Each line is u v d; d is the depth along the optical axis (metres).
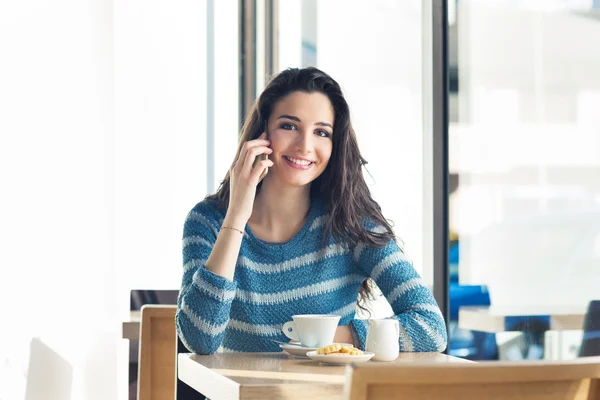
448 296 2.74
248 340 1.81
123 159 4.40
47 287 4.03
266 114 1.91
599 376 0.97
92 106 4.22
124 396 4.09
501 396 0.95
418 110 2.93
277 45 4.64
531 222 2.38
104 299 4.16
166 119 4.50
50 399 3.97
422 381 0.92
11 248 3.96
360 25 3.36
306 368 1.47
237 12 4.79
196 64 4.59
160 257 4.41
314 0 3.95
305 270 1.84
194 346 1.69
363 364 0.91
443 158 2.75
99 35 4.26
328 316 1.64
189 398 2.02
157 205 4.44
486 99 2.57
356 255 1.89
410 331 1.74
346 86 3.49
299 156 1.83
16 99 4.04
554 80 2.29
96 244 4.17
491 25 2.55
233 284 1.71
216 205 1.90
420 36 2.92
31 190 4.04
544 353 2.33
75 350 4.07
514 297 2.46
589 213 2.17
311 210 1.89
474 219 2.62
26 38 4.09
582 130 2.18
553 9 2.29
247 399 1.25
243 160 1.78
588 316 2.17
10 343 3.90
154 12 4.52
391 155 3.10
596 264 2.14
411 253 2.97
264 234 1.88
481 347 2.60
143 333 2.11
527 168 2.39
